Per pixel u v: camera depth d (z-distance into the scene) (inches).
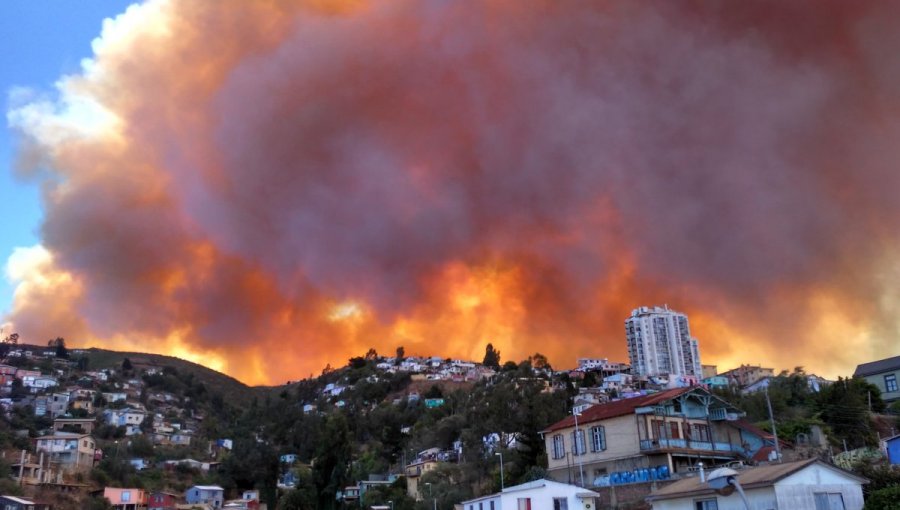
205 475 5866.1
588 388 7746.1
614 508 2329.0
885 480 1633.9
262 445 6205.7
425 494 3919.8
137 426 7130.9
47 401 7130.9
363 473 5748.0
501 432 3678.6
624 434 2568.9
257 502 5467.5
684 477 2187.5
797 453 2493.8
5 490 3754.9
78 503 4015.8
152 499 4623.5
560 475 2780.5
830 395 3191.4
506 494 2406.5
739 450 2672.2
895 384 3548.2
